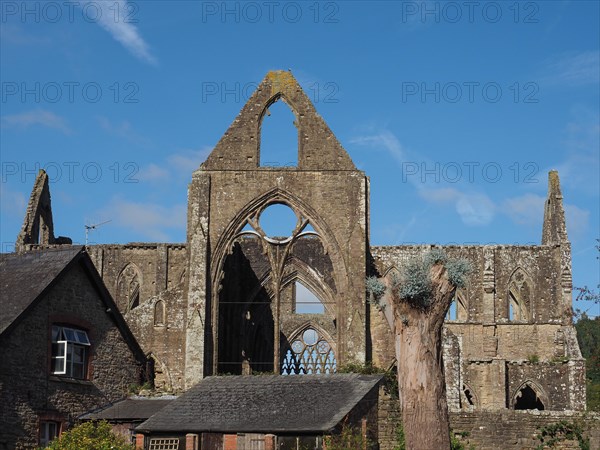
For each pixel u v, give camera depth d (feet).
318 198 240.53
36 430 173.06
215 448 167.73
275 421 166.71
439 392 130.93
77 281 186.70
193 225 239.09
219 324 253.03
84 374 186.80
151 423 171.73
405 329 131.85
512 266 300.61
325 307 301.02
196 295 234.58
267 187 241.14
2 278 184.44
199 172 241.76
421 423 129.90
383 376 184.03
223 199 240.94
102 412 184.85
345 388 176.04
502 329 296.10
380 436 178.60
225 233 239.50
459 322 295.69
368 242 241.14
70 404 181.57
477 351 294.46
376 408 176.76
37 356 175.52
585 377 272.72
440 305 131.85
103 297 191.01
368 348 233.96
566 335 287.48
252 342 283.38
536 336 295.69
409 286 131.64
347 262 237.04
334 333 311.47
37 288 177.06
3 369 167.63
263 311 286.87
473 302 298.35
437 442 129.49
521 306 300.81
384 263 292.81
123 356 195.31
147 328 237.04
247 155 243.19
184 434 169.27
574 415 189.06
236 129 244.83
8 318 170.30
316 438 162.50
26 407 171.83
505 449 188.14
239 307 269.64
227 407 174.60
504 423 189.26
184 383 229.66
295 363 311.27
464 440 189.06
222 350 257.75
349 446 161.38
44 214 302.45
